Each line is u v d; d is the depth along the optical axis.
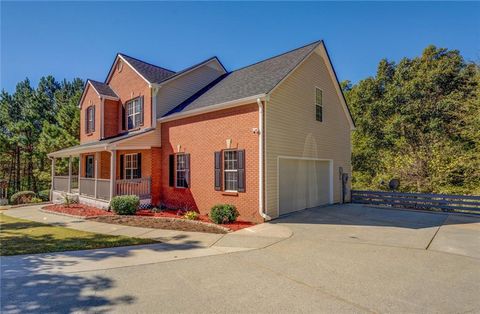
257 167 9.98
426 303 3.91
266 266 5.44
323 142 13.86
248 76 13.38
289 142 11.33
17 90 35.56
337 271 5.16
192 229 8.84
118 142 12.66
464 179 18.52
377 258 5.91
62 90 35.00
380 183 21.66
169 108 14.76
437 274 5.01
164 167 13.81
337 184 15.09
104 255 6.21
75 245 7.01
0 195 23.59
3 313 3.62
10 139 26.64
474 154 18.28
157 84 14.23
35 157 27.56
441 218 10.73
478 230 8.64
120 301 3.96
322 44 13.57
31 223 10.41
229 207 9.73
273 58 14.30
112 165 12.59
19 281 4.71
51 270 5.25
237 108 10.73
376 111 28.20
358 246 6.84
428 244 7.01
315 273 5.06
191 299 4.02
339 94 15.44
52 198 18.39
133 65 15.94
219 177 11.12
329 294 4.18
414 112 24.61
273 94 10.50
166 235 8.10
